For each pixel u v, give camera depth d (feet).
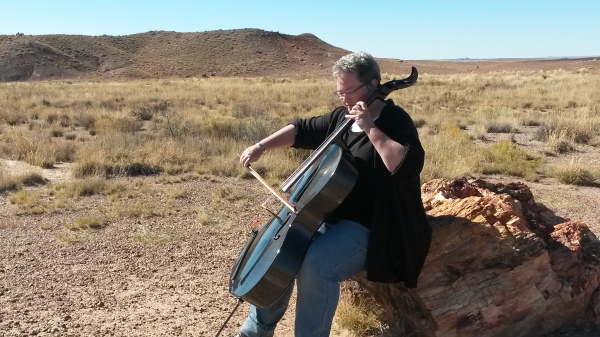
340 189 10.53
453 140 49.98
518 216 14.70
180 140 50.49
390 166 10.29
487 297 12.94
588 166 40.50
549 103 98.63
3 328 15.67
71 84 185.26
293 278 10.70
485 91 127.65
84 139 57.47
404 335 13.78
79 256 22.12
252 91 132.67
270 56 375.25
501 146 47.11
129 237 24.57
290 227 10.78
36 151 44.06
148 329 15.83
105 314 16.81
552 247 14.69
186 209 29.37
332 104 95.76
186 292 18.65
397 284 13.56
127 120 67.51
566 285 13.93
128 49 387.34
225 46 385.09
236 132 55.57
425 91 129.59
